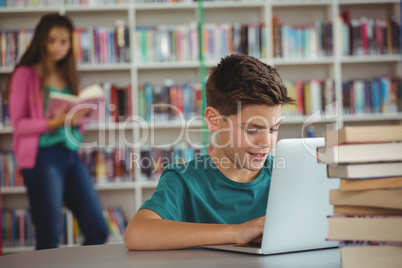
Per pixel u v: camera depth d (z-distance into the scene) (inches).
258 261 33.5
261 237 38.9
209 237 38.1
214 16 142.8
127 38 130.8
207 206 48.6
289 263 32.9
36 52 104.3
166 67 135.8
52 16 103.5
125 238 40.3
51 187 98.8
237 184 49.5
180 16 142.3
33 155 99.1
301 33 133.3
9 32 129.1
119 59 130.8
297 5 140.8
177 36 131.6
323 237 36.9
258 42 131.9
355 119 132.8
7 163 129.6
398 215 29.0
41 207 99.1
